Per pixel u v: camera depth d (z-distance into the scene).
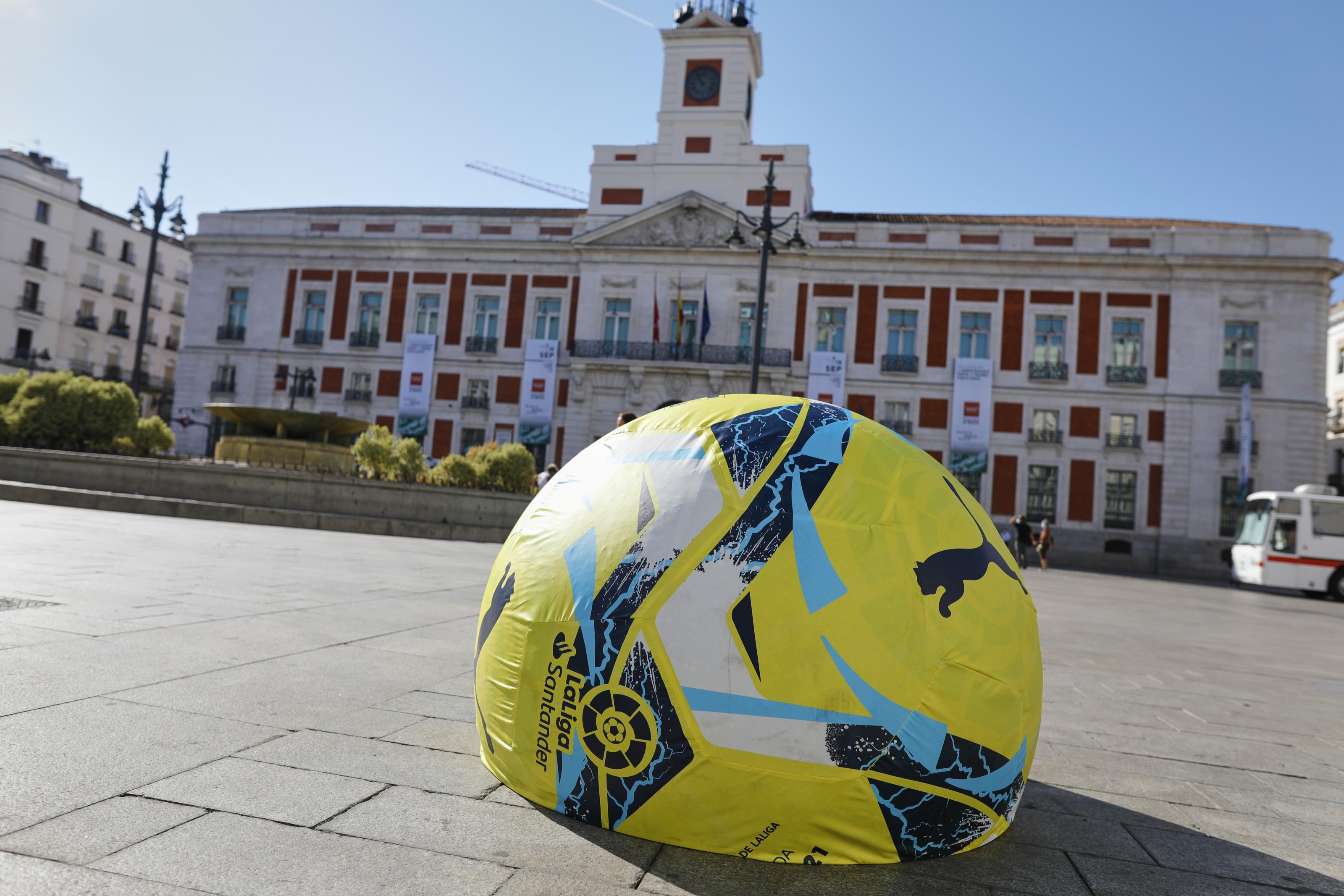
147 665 3.70
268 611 5.40
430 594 7.01
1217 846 2.59
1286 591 24.50
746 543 2.23
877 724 2.17
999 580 2.46
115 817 2.18
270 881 1.91
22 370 16.77
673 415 2.65
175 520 13.02
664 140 33.34
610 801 2.29
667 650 2.21
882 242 31.42
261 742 2.84
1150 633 9.00
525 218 34.34
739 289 31.89
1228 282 29.00
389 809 2.37
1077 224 32.28
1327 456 28.59
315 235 34.69
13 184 46.28
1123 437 29.27
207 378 34.94
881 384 30.78
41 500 13.66
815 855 2.21
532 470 19.48
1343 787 3.34
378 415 33.94
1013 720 2.38
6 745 2.59
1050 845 2.50
